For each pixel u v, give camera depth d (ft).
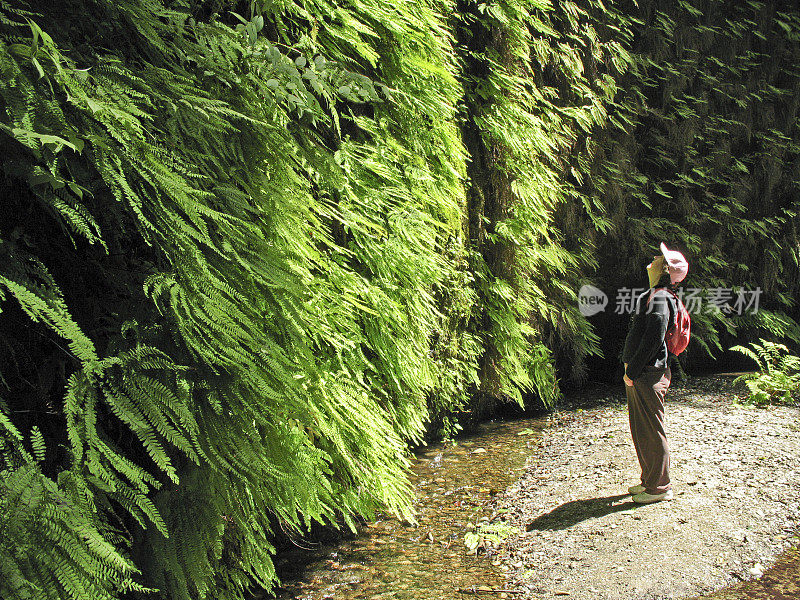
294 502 8.20
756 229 25.98
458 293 17.16
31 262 6.15
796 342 26.73
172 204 6.70
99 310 7.34
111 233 7.40
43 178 5.50
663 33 24.45
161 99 6.99
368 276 12.48
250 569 8.70
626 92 23.67
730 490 12.29
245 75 8.32
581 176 22.26
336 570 10.84
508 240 18.86
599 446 15.92
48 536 5.03
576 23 21.31
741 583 9.40
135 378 6.24
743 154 26.71
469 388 18.79
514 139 17.92
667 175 25.34
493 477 14.75
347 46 12.02
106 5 6.97
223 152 7.78
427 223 14.53
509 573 10.34
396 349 12.54
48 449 6.68
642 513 11.64
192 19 8.07
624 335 24.32
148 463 7.66
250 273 7.29
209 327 7.04
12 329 6.57
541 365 20.57
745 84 26.50
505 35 18.12
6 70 5.15
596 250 23.29
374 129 12.76
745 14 26.63
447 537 11.89
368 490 10.99
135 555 7.09
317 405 9.38
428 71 13.39
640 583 9.47
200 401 7.02
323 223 11.62
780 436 15.15
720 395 20.04
